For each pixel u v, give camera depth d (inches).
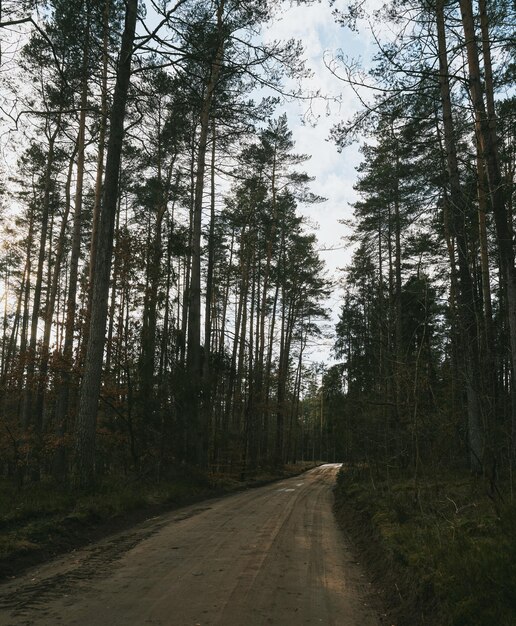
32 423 807.7
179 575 241.9
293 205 1299.2
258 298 1414.9
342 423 694.5
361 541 353.7
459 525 259.8
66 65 470.6
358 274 1234.6
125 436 644.7
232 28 444.1
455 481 441.7
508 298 342.0
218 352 970.1
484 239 550.0
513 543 193.9
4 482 604.4
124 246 655.8
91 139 736.3
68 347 655.8
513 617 147.3
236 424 1256.8
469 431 444.5
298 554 304.3
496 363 339.3
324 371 1919.3
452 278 410.0
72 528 341.1
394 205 1004.6
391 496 431.8
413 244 861.8
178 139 805.2
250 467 1171.9
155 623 173.8
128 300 661.9
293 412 2022.6
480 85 367.6
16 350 1275.8
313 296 1560.0
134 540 336.8
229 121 747.4
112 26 512.4
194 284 803.4
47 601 198.7
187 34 415.8
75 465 474.3
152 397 645.9
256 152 917.2
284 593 217.6
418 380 383.9
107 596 205.5
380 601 218.8
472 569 182.9
